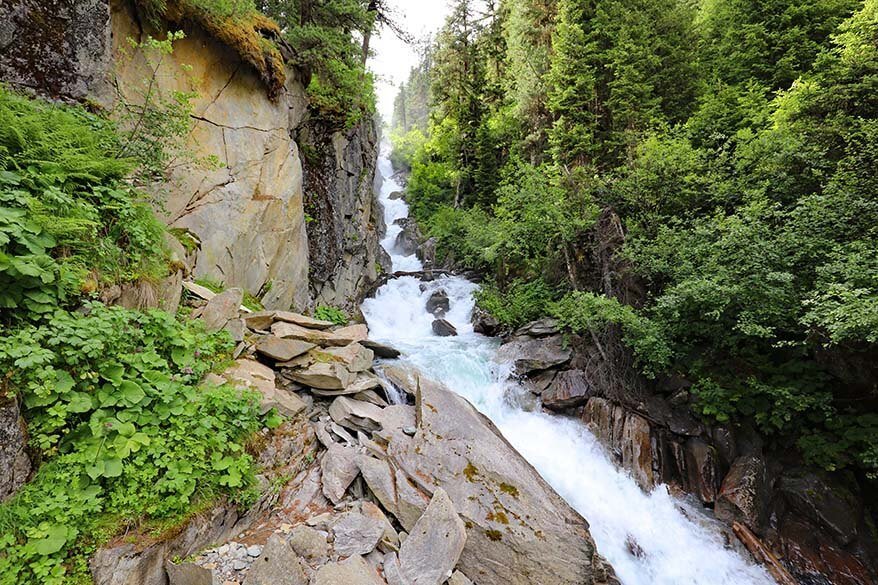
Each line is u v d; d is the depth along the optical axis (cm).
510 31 2016
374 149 1922
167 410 382
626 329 816
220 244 773
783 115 898
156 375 395
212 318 563
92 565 283
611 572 504
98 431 324
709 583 547
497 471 521
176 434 371
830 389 664
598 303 796
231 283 796
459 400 663
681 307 748
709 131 1136
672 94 1459
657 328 764
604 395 812
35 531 273
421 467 507
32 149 376
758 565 561
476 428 600
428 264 2150
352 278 1489
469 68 2456
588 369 859
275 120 948
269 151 925
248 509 393
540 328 1026
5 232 319
